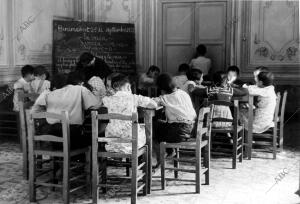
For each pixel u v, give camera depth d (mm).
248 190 4570
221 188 4633
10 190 4586
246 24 9047
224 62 9328
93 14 9828
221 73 5984
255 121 5926
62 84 4758
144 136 4398
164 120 4789
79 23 9055
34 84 6559
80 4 9805
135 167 3980
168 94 4723
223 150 5586
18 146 6691
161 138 4672
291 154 6164
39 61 8406
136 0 9656
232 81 6449
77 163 4441
